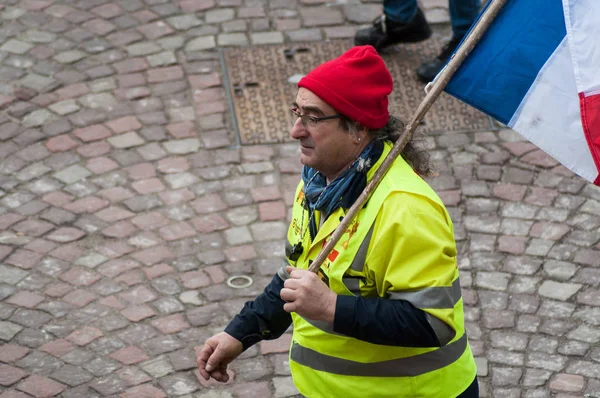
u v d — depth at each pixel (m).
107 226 12.59
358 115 6.26
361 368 6.57
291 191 13.36
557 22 6.68
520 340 10.76
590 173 6.79
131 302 11.32
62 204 12.99
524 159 13.87
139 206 12.99
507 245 12.23
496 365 10.41
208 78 15.61
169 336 10.82
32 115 14.73
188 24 16.92
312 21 17.05
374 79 6.30
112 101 15.09
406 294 6.10
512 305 11.27
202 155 14.02
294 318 6.93
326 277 6.47
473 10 14.77
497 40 6.77
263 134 14.43
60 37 16.50
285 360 10.52
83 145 14.16
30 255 12.05
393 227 6.11
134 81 15.55
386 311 6.03
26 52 16.09
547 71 6.75
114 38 16.53
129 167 13.75
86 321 11.01
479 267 11.88
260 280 11.75
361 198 6.27
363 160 6.43
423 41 16.62
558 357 10.51
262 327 7.22
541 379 10.20
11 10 17.12
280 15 17.19
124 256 12.08
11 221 12.65
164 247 12.25
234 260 12.07
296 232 7.04
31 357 10.46
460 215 12.80
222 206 13.04
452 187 13.34
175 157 13.97
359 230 6.28
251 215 12.88
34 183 13.39
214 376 7.33
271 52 16.23
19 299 11.31
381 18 16.05
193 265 11.96
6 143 14.16
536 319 11.06
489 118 14.78
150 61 16.02
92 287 11.55
